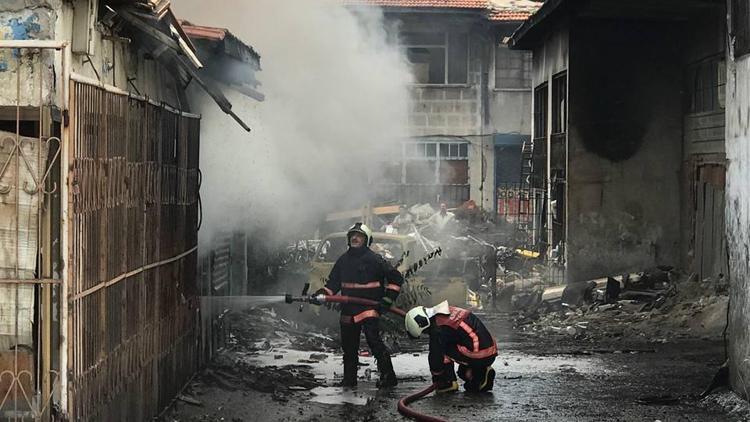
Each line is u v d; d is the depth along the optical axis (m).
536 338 15.11
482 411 8.86
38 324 5.75
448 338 9.77
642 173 21.81
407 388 10.41
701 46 20.42
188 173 9.54
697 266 20.42
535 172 27.81
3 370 5.77
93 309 6.25
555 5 21.00
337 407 9.23
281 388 10.12
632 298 18.44
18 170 5.69
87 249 6.10
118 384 6.85
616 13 21.03
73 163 5.79
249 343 13.35
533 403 9.25
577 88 21.89
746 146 8.77
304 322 15.95
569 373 11.13
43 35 5.74
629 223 21.81
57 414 5.73
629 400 9.38
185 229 9.40
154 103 7.92
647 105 21.80
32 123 5.89
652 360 12.12
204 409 8.84
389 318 12.45
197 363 10.23
